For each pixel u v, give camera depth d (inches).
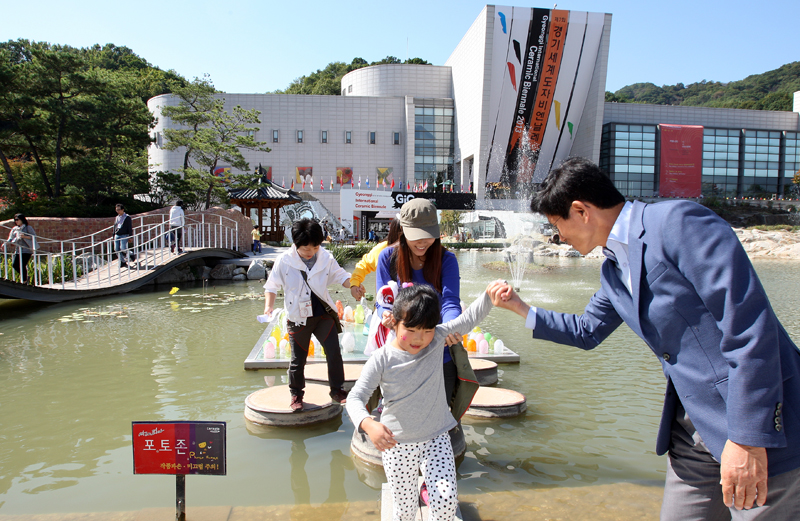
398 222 123.4
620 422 146.9
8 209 722.8
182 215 516.1
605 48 1445.6
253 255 700.0
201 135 1044.5
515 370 204.1
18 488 108.0
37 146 832.9
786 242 1076.5
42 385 179.2
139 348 234.7
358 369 185.5
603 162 1732.3
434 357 86.5
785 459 54.1
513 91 1477.6
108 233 615.2
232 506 99.9
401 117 1857.8
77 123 765.9
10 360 212.5
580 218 67.6
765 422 50.6
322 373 180.1
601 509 98.1
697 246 55.6
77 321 300.7
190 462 89.7
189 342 247.6
